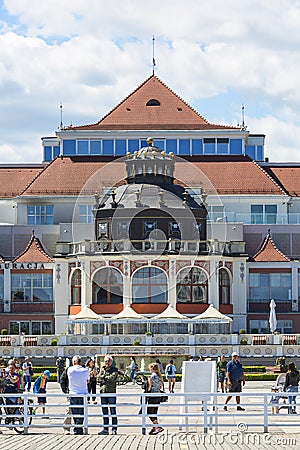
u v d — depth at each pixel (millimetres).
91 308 140625
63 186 164500
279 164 178500
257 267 148875
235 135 172500
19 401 64250
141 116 183500
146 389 61062
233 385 69688
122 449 50375
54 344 121188
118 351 118812
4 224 161750
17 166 178750
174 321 131875
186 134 172625
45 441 53938
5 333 141125
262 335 122000
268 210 163625
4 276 148000
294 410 64812
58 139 177750
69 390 59062
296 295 149375
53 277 146250
